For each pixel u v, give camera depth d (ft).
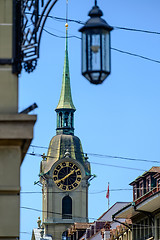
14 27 82.84
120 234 356.59
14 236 78.23
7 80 82.02
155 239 292.61
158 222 292.40
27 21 83.76
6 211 78.43
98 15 81.30
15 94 81.92
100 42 79.05
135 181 323.78
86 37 79.41
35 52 83.10
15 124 78.69
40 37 83.25
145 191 315.37
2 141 78.69
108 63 79.25
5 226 78.23
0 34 82.64
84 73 79.15
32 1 83.41
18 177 79.15
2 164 79.15
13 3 83.25
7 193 78.79
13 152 79.36
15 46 82.58
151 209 291.79
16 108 81.82
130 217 325.42
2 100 81.71
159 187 286.46
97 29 79.20
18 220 78.48
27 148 82.28
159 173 294.46
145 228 308.19
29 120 78.79
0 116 78.43
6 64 82.07
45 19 83.05
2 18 82.89
